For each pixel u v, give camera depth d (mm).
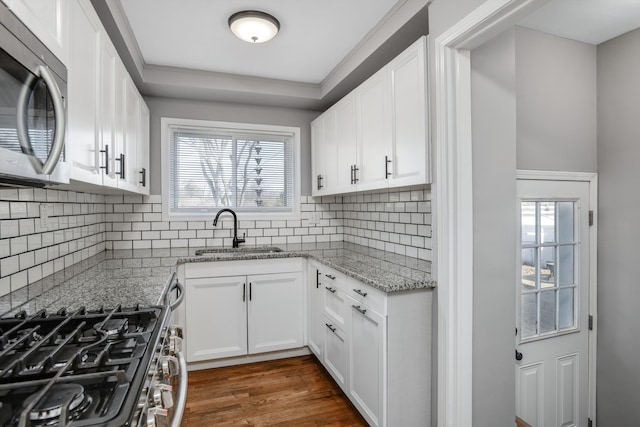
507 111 1728
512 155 1742
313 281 2734
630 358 2252
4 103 801
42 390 647
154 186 3059
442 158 1620
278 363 2783
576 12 2027
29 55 901
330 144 2951
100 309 1190
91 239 2527
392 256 2555
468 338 1615
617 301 2318
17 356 877
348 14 2016
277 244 3395
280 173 3496
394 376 1682
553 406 2299
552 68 2283
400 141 1947
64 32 1185
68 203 2049
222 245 3244
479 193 1657
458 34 1510
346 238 3576
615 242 2330
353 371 2020
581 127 2375
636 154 2219
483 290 1668
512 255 1736
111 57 1762
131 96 2244
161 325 1101
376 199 2957
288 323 2854
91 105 1472
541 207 2271
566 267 2354
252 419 2035
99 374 735
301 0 1881
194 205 3236
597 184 2424
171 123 3105
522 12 1295
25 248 1550
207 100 3176
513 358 1737
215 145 3295
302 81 3076
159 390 884
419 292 1723
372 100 2258
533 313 2248
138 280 1768
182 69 2770
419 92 1768
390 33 2037
